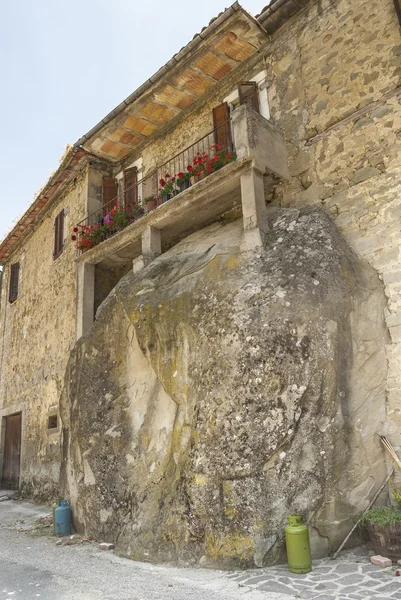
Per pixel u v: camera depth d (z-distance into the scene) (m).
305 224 6.27
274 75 7.87
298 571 4.45
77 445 7.07
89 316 9.70
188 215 8.06
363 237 6.27
